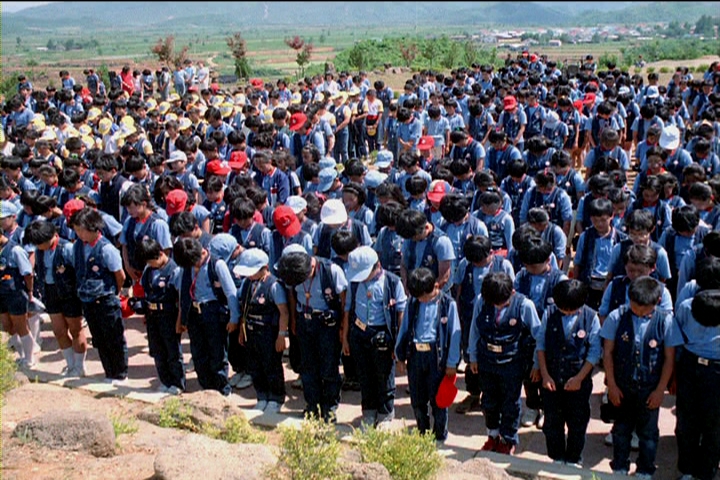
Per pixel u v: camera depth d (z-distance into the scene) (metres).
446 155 11.82
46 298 6.68
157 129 11.44
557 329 4.98
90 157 9.74
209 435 5.11
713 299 4.52
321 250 6.62
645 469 4.93
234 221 6.98
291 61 67.44
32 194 7.70
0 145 13.05
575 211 8.26
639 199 7.20
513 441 5.33
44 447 4.73
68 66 52.38
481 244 5.68
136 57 78.00
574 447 5.16
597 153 9.68
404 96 14.74
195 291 6.04
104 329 6.47
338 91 17.69
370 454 4.46
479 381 5.65
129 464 4.56
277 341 5.93
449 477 4.45
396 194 7.02
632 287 4.77
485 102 13.23
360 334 5.59
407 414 6.17
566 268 7.83
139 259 6.32
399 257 6.55
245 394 6.60
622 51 51.78
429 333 5.27
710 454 4.86
